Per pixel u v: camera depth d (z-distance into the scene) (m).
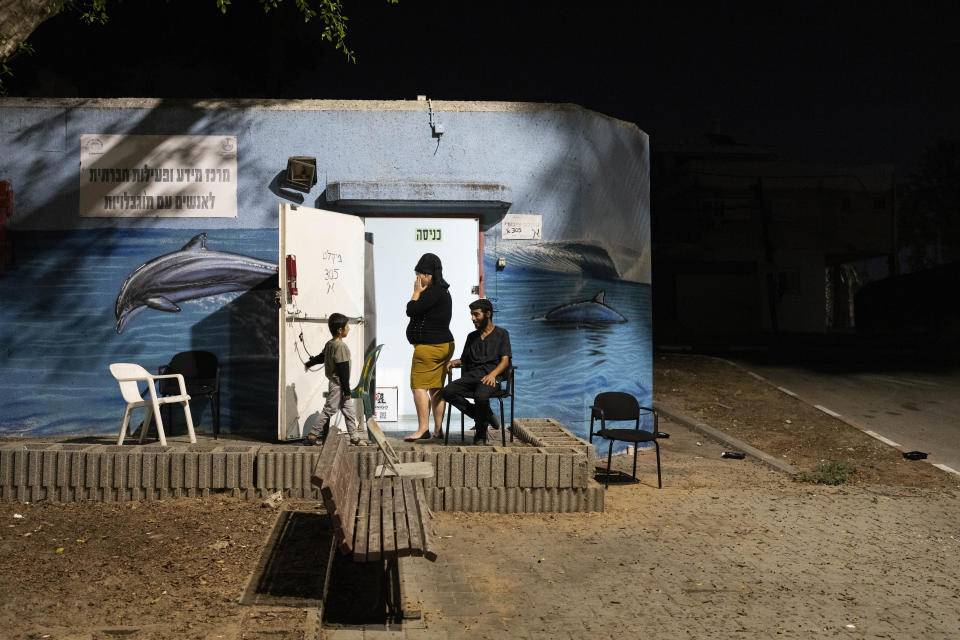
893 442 11.67
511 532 6.78
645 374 11.72
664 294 37.03
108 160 9.86
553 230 10.53
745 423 12.87
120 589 4.51
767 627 4.83
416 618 4.82
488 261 10.40
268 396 9.85
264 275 9.95
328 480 4.38
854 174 36.75
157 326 9.82
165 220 9.90
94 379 9.72
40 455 6.77
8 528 5.83
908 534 7.17
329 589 5.31
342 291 9.46
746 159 38.50
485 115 10.41
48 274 9.76
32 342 9.70
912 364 19.53
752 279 36.88
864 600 5.36
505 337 8.45
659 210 37.03
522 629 4.71
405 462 7.31
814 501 8.37
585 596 5.30
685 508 7.84
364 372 8.36
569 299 10.55
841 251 36.75
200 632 3.88
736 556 6.27
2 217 9.72
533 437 8.51
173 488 6.89
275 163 10.06
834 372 17.98
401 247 10.28
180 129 9.95
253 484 6.97
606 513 7.50
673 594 5.38
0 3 7.84
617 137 11.34
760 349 23.77
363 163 10.18
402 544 4.42
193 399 9.70
